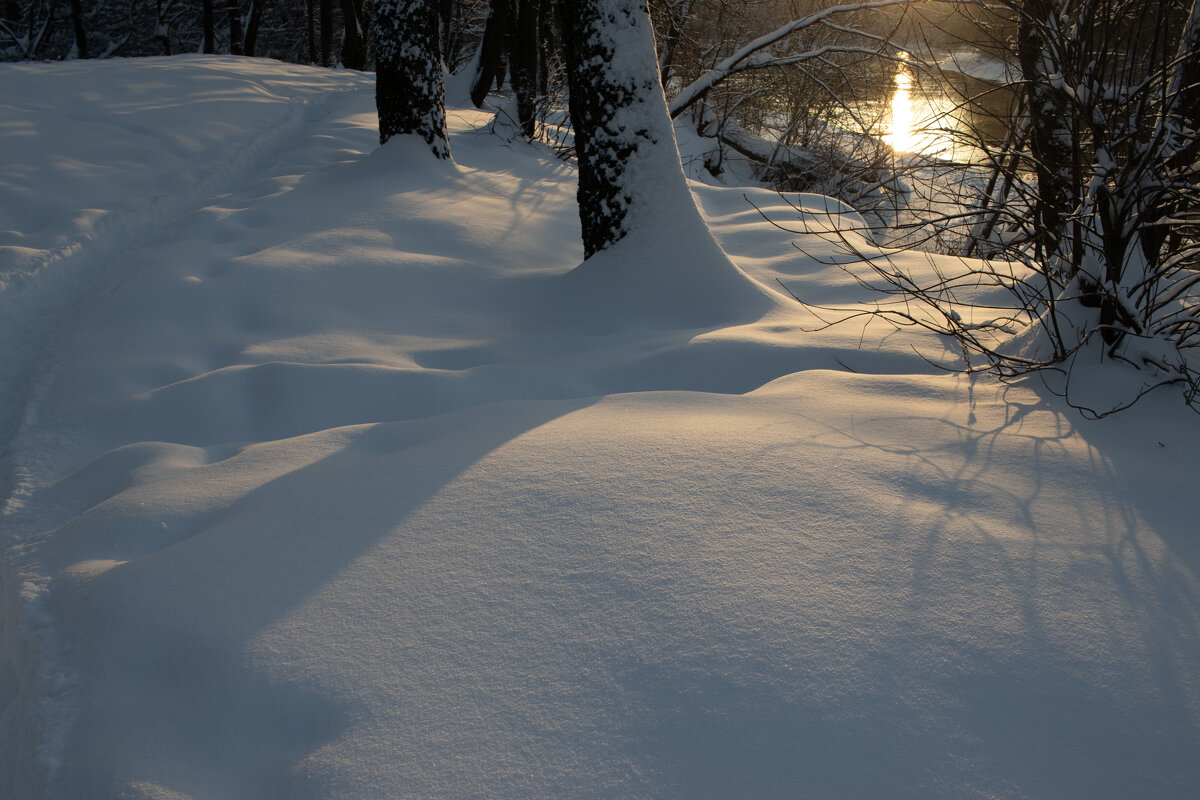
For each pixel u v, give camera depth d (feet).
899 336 14.19
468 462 8.98
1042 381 11.61
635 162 17.56
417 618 6.45
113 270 17.69
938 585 6.73
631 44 17.15
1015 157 13.11
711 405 10.86
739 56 30.81
